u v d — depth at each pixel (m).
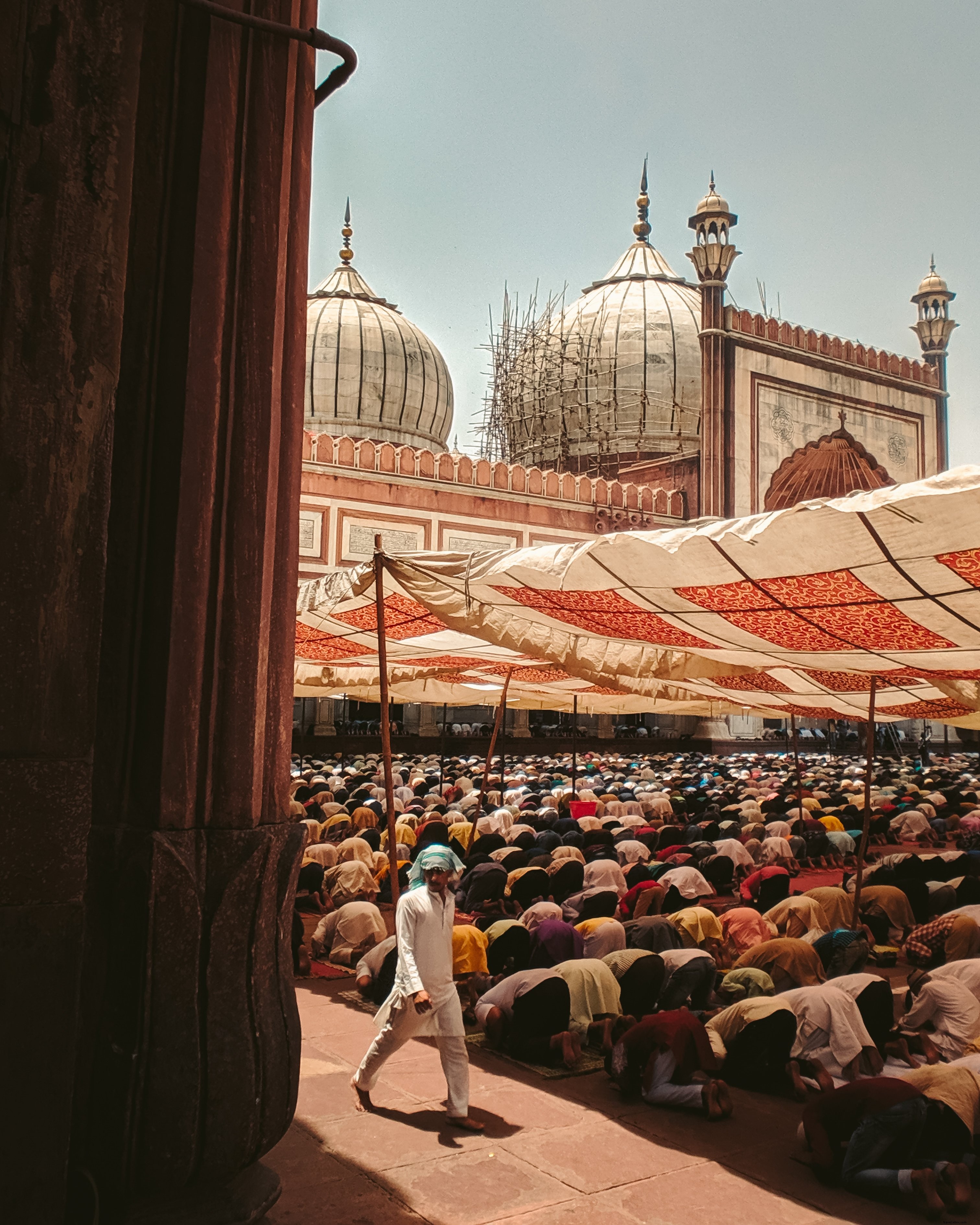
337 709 24.73
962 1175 2.83
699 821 10.36
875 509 3.29
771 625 4.73
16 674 1.78
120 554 2.13
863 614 4.24
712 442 21.92
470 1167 3.03
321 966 5.60
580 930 5.14
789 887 7.28
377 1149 3.14
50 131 1.83
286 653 2.35
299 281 2.41
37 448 1.81
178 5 2.18
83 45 1.87
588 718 26.12
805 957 4.70
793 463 22.91
